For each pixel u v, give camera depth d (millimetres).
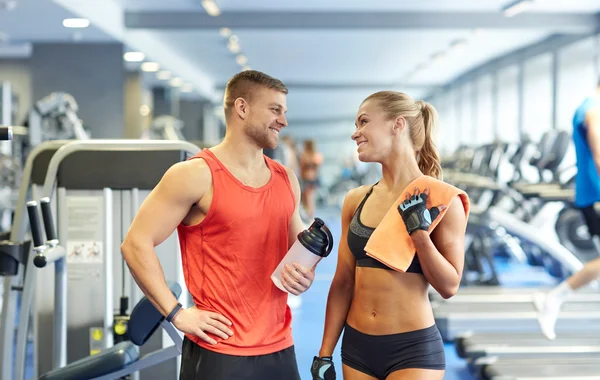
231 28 9234
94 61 9664
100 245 2904
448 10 9102
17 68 11680
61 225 2891
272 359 1981
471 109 14789
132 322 2273
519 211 7488
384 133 2008
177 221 1938
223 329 1917
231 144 2014
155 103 15039
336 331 2127
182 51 12688
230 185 1950
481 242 6262
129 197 2910
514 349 3916
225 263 1949
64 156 2738
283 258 1979
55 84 9688
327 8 9070
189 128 16891
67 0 7457
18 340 2596
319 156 12984
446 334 4641
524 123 11484
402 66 14930
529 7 8797
